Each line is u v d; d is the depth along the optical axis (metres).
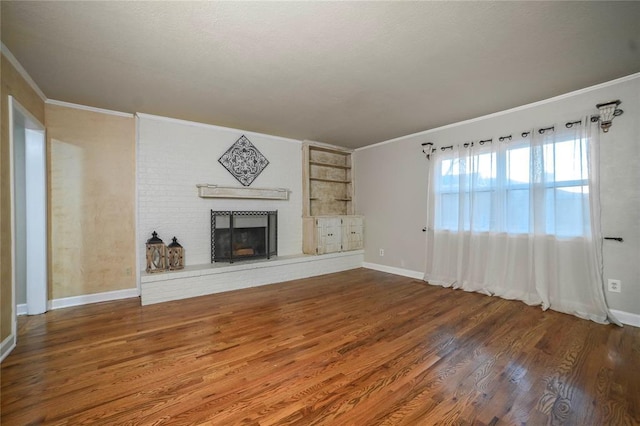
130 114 3.77
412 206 4.85
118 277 3.70
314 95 3.15
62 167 3.36
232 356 2.20
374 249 5.55
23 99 2.62
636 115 2.72
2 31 1.98
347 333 2.62
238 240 4.50
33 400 1.67
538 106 3.36
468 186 4.01
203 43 2.15
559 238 3.16
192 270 3.76
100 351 2.28
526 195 3.46
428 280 4.49
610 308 2.88
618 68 2.58
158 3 1.71
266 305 3.41
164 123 3.92
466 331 2.65
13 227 2.33
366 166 5.70
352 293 3.90
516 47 2.22
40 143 3.14
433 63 2.46
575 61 2.45
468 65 2.50
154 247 3.71
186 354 2.23
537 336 2.53
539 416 1.55
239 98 3.23
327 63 2.46
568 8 1.78
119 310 3.24
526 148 3.45
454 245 4.18
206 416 1.55
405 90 3.03
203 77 2.71
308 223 5.18
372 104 3.43
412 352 2.26
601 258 2.92
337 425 1.49
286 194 4.96
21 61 2.40
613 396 1.71
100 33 2.02
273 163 4.96
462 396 1.72
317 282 4.52
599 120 2.92
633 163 2.74
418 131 4.63
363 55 2.33
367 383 1.85
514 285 3.56
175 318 2.99
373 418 1.54
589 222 2.97
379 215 5.44
